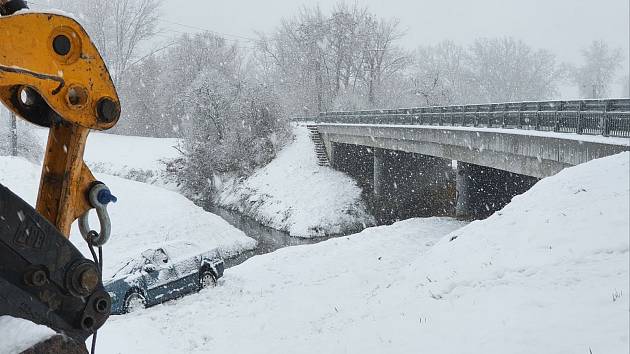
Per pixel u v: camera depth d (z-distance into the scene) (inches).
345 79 2508.6
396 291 486.0
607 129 635.5
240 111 1855.3
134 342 412.5
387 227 951.6
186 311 502.9
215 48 2568.9
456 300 362.9
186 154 1856.5
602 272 327.6
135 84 2642.7
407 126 1269.7
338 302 521.3
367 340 337.1
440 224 971.3
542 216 485.7
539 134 735.1
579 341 237.0
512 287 346.6
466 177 1101.7
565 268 353.4
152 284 530.0
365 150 1776.6
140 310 515.2
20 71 86.4
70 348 80.6
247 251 1098.7
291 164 1755.7
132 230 965.2
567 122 719.7
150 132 2652.6
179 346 407.8
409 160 1615.4
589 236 401.4
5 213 85.1
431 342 291.7
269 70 3112.7
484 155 926.4
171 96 2544.3
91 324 97.7
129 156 2148.1
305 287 587.5
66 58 92.1
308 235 1342.3
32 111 100.2
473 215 1079.6
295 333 420.8
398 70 2591.0
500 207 1153.4
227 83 1902.1
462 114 1067.3
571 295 299.3
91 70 95.3
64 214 99.3
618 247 367.2
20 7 92.4
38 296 90.7
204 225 1089.4
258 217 1514.5
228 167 1843.0
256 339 414.9
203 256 593.0
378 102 2423.7
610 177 516.7
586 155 630.5
